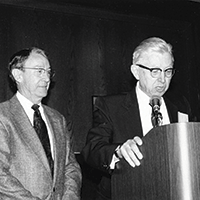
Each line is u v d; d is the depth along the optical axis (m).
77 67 3.82
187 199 1.32
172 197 1.35
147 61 2.09
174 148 1.36
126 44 4.07
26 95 2.53
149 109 2.18
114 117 2.15
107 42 4.00
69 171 2.46
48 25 3.77
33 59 2.55
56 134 2.50
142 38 4.16
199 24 4.27
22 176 2.22
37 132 2.42
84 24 3.94
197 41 4.25
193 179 1.33
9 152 2.25
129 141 1.64
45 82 2.54
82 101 3.77
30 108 2.51
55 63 3.73
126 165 1.65
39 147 2.31
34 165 2.26
